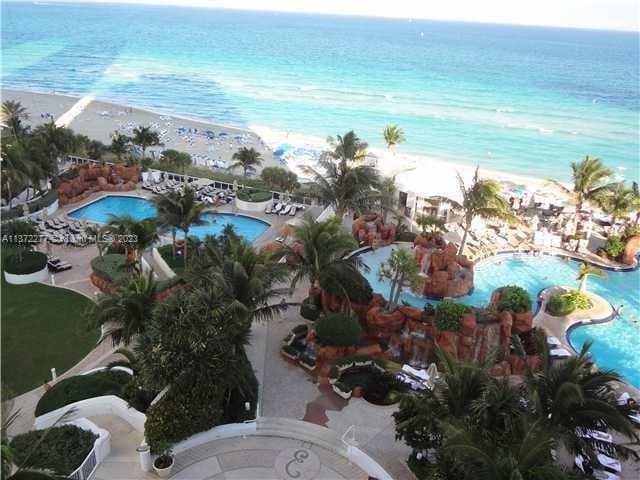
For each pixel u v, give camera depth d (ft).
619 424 63.98
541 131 358.84
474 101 453.99
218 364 73.92
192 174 207.62
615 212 159.02
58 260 131.64
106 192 183.11
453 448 54.29
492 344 99.66
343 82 520.01
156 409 73.05
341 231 110.32
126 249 124.98
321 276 103.96
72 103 372.58
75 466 66.23
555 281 141.59
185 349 72.79
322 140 297.94
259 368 94.48
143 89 456.45
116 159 206.08
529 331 105.91
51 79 486.79
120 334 83.05
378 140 319.68
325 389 89.86
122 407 79.25
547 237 161.27
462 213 167.32
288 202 181.68
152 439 71.10
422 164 211.82
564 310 123.75
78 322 108.78
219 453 75.25
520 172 271.49
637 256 160.35
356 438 79.51
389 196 151.84
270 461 74.49
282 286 124.57
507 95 488.85
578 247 160.25
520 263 151.23
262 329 106.52
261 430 79.97
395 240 153.99
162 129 310.04
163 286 98.32
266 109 396.16
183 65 591.37
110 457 72.49
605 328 121.39
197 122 333.62
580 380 69.31
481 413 63.77
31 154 163.02
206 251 101.40
